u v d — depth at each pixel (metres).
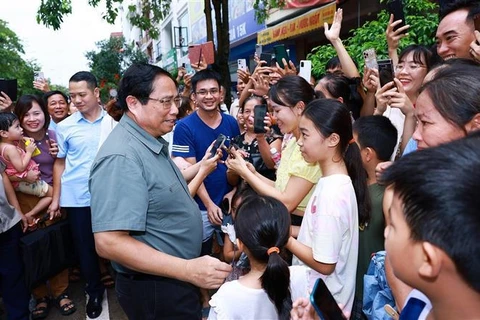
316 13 7.42
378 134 1.98
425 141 1.26
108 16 6.08
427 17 4.59
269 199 1.56
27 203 3.31
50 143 3.43
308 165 1.96
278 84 2.19
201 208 3.04
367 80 2.81
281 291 1.44
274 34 9.20
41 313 3.17
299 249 1.64
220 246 3.31
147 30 6.98
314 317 1.34
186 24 19.61
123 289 1.78
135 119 1.75
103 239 1.56
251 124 3.08
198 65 4.36
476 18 2.04
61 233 3.10
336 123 1.65
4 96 3.58
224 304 1.48
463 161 0.63
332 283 1.64
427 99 1.26
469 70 1.28
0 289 2.87
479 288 0.61
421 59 2.46
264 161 2.90
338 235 1.56
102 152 1.65
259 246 1.46
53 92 4.07
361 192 1.76
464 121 1.18
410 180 0.66
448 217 0.60
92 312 3.18
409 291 1.20
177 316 1.77
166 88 1.71
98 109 3.24
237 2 11.91
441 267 0.63
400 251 0.68
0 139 3.07
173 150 2.98
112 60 17.67
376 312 1.46
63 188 3.12
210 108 2.94
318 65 5.28
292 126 2.16
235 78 11.62
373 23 4.99
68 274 3.56
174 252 1.76
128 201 1.58
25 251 2.81
